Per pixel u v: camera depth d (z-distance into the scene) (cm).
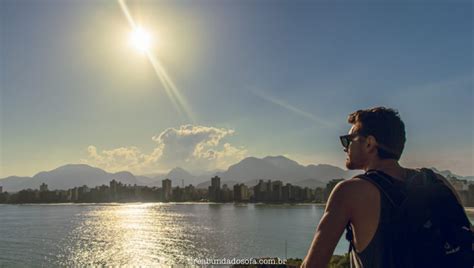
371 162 250
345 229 234
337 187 240
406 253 213
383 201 222
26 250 12625
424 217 216
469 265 213
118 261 10675
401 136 251
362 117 257
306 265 225
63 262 10575
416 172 246
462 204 254
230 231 17962
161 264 10138
